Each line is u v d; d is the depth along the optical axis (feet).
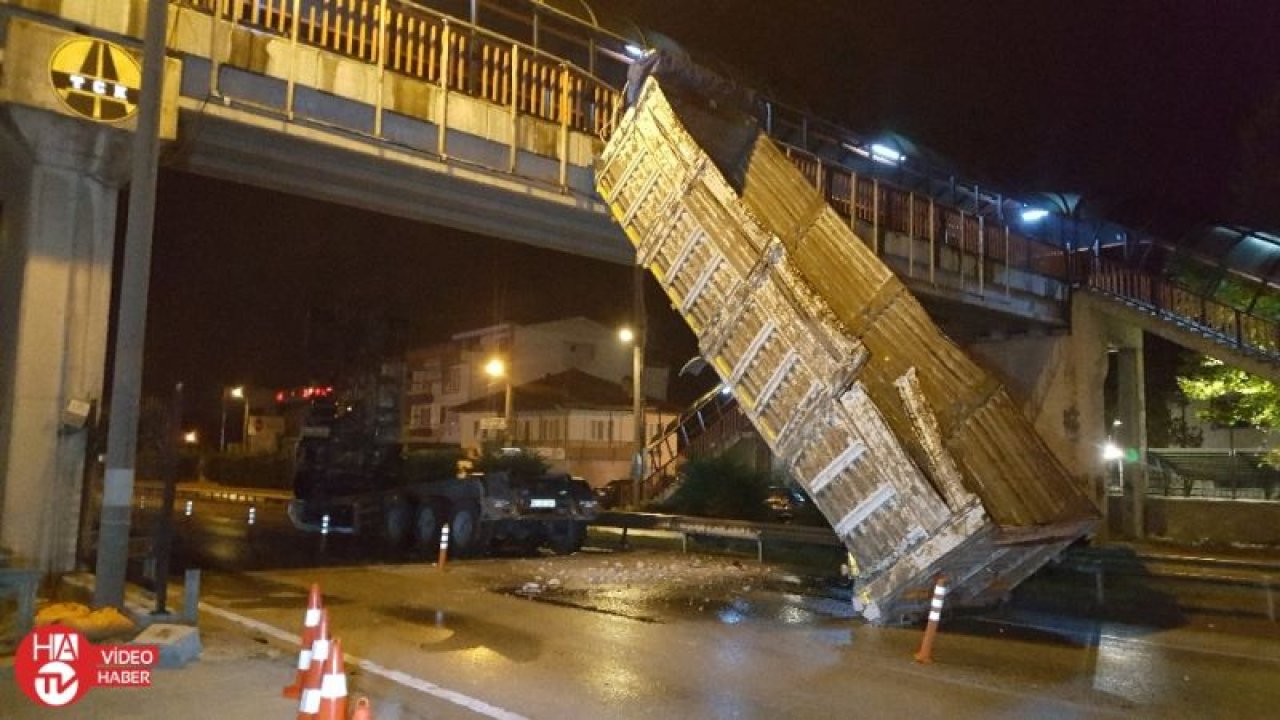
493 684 27.76
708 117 53.93
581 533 67.36
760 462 91.09
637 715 24.67
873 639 35.91
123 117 39.06
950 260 69.62
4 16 37.06
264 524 86.58
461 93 50.47
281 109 44.42
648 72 50.60
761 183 53.67
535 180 53.42
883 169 76.02
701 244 44.34
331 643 18.62
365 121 47.16
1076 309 80.23
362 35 47.34
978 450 40.19
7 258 42.65
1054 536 38.27
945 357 43.32
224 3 43.11
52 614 29.04
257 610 39.60
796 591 48.14
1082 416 78.54
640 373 95.45
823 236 49.29
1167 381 99.81
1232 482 93.45
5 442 38.37
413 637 34.78
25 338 38.04
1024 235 77.05
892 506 35.78
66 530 38.70
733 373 42.16
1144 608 45.57
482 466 79.30
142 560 49.32
